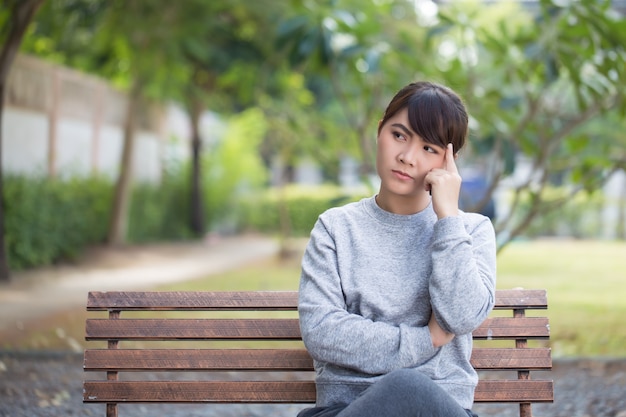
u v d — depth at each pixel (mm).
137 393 2695
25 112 12297
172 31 12055
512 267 12914
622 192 21219
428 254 2449
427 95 2422
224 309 2721
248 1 12461
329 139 11312
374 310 2428
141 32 11898
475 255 2461
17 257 11414
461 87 6609
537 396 2658
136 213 16719
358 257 2467
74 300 8664
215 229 20969
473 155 7219
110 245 14664
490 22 9289
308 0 6707
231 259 14766
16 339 6324
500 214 19562
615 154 7332
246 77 14969
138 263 13406
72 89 13875
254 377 5566
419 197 2490
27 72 12352
